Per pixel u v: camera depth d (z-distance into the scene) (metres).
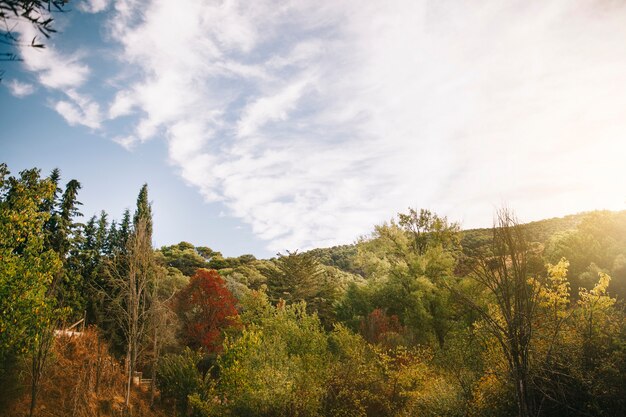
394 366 14.53
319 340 17.03
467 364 12.16
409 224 25.34
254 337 15.22
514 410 8.98
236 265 70.00
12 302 10.22
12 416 11.02
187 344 29.34
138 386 18.17
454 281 21.08
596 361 8.22
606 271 26.88
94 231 30.78
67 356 15.39
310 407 12.62
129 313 18.23
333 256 86.75
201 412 14.38
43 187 12.12
